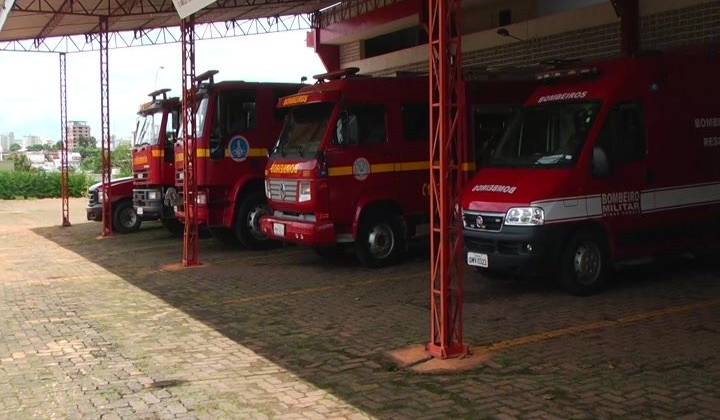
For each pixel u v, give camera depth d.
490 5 17.36
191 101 12.70
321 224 10.69
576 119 9.02
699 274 9.92
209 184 13.45
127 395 6.01
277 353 7.12
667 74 9.47
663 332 7.15
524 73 12.32
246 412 5.52
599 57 14.04
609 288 9.19
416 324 7.91
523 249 8.41
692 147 9.57
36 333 8.23
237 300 9.64
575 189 8.57
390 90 11.30
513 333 7.35
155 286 10.96
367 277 10.69
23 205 34.56
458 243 6.62
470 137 11.62
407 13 18.16
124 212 18.91
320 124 10.96
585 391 5.62
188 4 11.16
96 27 21.09
